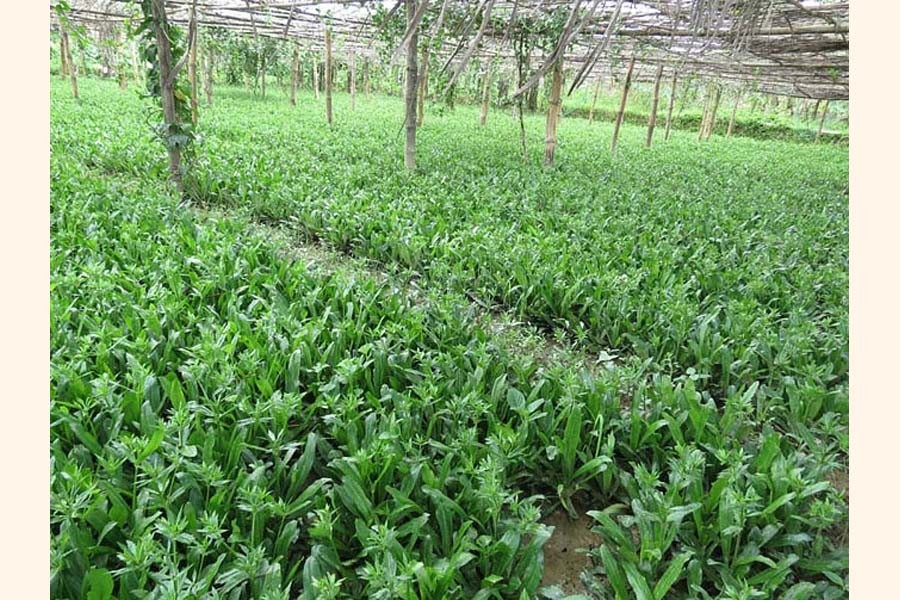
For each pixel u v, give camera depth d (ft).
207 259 16.03
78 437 9.37
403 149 40.93
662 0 21.47
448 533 8.64
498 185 30.66
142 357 11.71
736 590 7.98
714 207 29.14
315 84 82.84
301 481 9.30
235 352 12.75
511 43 36.55
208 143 34.96
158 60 23.76
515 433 10.25
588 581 8.61
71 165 25.80
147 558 7.25
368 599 7.91
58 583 7.39
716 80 67.26
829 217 28.53
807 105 106.01
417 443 10.12
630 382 11.87
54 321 12.22
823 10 25.62
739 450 10.25
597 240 21.29
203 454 9.09
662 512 8.39
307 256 20.57
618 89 124.57
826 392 12.28
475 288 17.76
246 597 7.86
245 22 45.78
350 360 11.02
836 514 9.08
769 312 16.81
